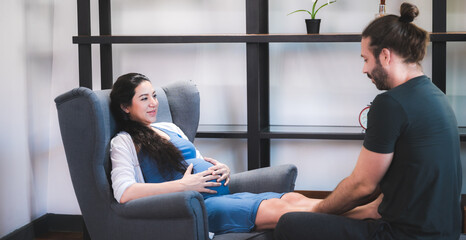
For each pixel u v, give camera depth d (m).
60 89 3.15
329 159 3.12
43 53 3.06
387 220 1.69
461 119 2.96
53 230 3.21
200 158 2.41
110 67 3.05
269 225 2.04
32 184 3.03
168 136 2.37
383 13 2.74
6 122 2.73
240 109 3.16
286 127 3.04
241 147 3.18
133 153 2.16
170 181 2.12
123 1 3.16
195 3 3.12
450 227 1.65
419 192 1.61
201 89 3.18
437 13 2.65
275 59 3.12
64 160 3.18
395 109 1.61
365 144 1.68
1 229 2.71
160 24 3.15
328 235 1.73
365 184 1.69
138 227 1.96
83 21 2.81
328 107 3.10
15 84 2.81
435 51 2.70
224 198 2.16
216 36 2.74
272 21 3.09
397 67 1.68
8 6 2.73
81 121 2.01
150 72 3.19
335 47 3.05
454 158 1.65
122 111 2.25
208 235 1.94
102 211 2.06
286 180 2.35
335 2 3.01
